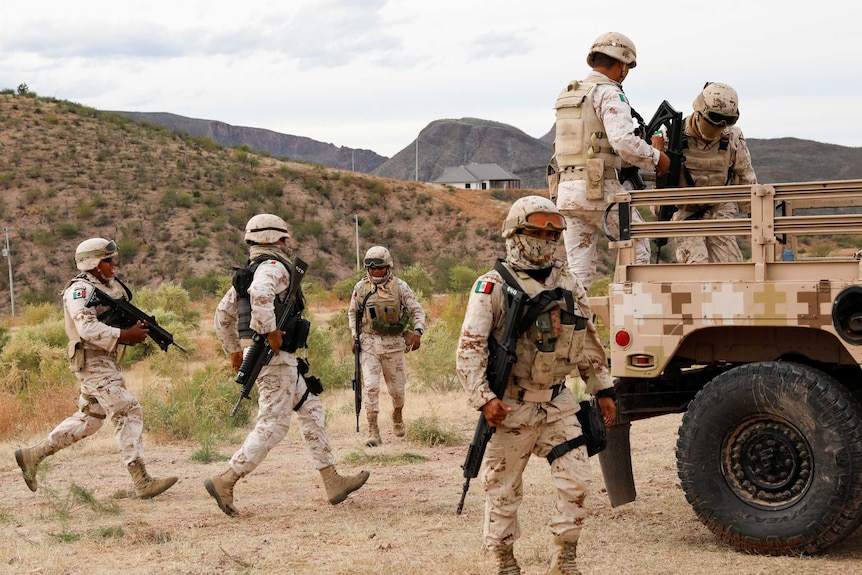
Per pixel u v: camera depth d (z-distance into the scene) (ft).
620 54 21.91
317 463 22.85
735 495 17.33
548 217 14.37
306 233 279.49
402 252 289.74
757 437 17.17
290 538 19.67
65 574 17.29
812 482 16.47
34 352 55.21
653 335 18.04
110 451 32.42
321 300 128.57
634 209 22.52
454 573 16.61
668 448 28.96
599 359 15.75
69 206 254.68
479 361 14.46
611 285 18.45
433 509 22.13
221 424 36.70
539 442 14.88
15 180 260.83
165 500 24.47
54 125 302.45
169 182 279.08
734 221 17.60
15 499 24.86
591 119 22.16
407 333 34.14
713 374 19.89
